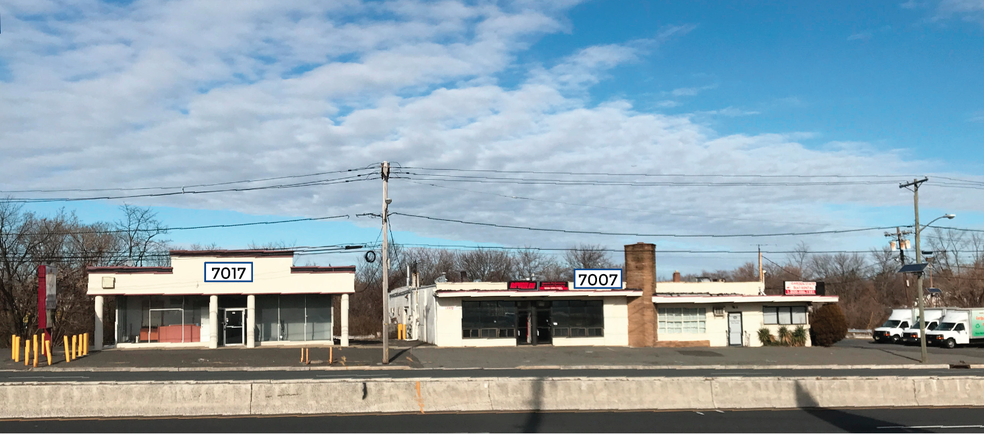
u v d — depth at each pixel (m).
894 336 50.59
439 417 15.49
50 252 51.25
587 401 16.72
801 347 43.12
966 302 74.94
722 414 16.22
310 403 15.92
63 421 14.73
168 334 38.50
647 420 15.31
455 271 86.44
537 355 36.06
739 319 44.31
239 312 39.38
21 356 33.59
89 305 50.62
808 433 14.02
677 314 43.72
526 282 41.41
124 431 13.65
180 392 15.66
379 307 81.62
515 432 13.82
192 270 38.31
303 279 39.34
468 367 30.69
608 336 42.28
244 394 15.76
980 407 17.61
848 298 90.62
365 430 13.89
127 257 55.19
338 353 35.62
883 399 17.73
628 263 43.34
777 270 99.06
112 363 30.56
